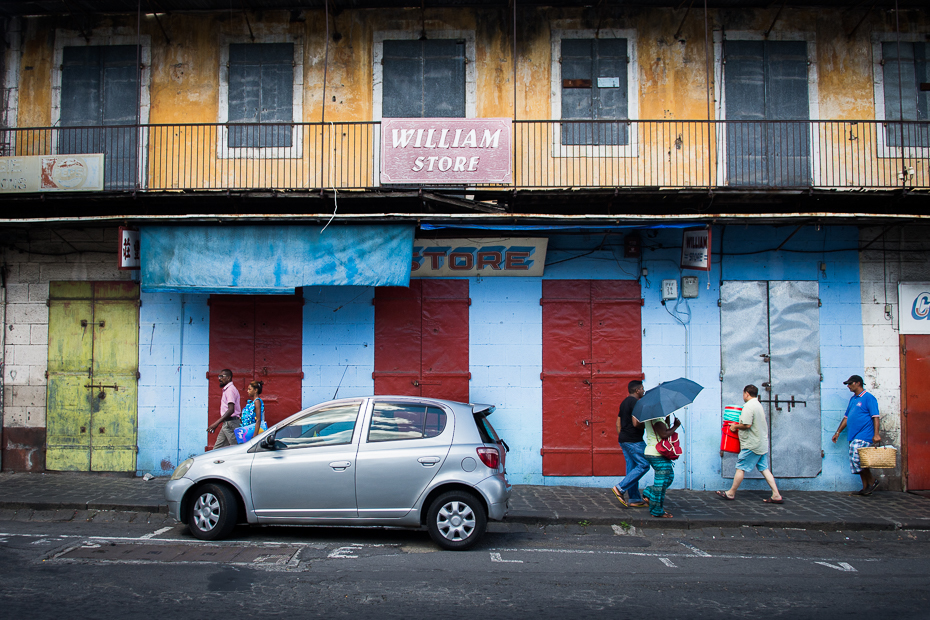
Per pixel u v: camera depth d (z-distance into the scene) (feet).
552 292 34.81
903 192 32.55
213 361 34.94
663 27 37.04
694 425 34.24
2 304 35.83
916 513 28.81
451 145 32.73
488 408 24.43
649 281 34.83
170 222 32.04
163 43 37.47
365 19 37.29
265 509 22.72
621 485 28.76
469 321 34.81
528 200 34.50
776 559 22.47
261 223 32.07
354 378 34.78
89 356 35.29
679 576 20.08
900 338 34.73
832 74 36.88
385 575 19.43
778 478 33.96
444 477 22.45
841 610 17.03
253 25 37.50
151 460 34.65
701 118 36.65
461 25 37.19
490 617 16.10
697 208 35.29
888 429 34.35
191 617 15.61
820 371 34.47
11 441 35.35
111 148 37.06
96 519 27.25
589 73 36.94
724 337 34.55
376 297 34.99
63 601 16.57
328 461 22.62
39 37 37.83
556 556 22.24
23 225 33.58
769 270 34.88
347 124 36.37
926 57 36.99
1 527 25.52
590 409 34.32
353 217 31.17
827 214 30.35
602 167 36.29
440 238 33.78
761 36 37.04
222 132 36.73
